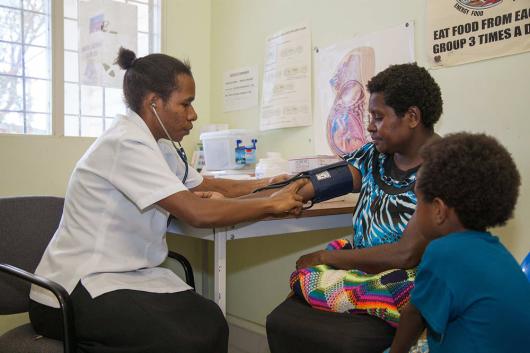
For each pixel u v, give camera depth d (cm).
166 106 134
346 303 108
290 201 131
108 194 128
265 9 236
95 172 127
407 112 119
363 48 190
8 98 209
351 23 195
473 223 88
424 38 170
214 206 123
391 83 120
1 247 148
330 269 120
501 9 149
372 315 106
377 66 185
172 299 127
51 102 218
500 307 79
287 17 224
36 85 217
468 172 85
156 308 120
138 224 131
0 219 150
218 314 129
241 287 254
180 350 112
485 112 155
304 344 106
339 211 159
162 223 137
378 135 124
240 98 252
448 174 87
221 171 222
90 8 227
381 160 132
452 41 162
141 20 252
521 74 146
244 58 249
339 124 200
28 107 215
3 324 205
